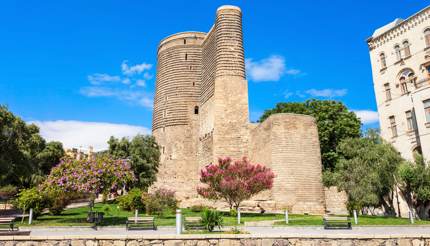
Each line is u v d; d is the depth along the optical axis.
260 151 36.84
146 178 41.25
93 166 20.95
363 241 13.11
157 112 53.59
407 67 34.38
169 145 50.03
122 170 21.58
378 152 28.84
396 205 31.28
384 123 36.00
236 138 40.22
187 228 15.81
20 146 31.58
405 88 34.56
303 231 16.94
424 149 29.67
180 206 40.16
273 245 12.95
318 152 34.56
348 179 29.09
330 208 34.41
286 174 32.84
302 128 34.69
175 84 52.06
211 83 44.22
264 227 18.91
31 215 21.88
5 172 29.20
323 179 34.12
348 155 31.66
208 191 27.19
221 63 42.16
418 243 13.30
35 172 38.78
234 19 43.53
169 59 53.94
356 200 27.72
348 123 44.53
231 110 40.94
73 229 18.73
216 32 43.84
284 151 33.50
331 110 45.50
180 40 53.72
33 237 12.55
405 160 29.52
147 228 18.47
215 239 12.91
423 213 28.48
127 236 12.75
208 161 42.53
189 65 52.31
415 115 31.23
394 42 36.25
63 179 20.55
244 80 42.22
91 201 21.72
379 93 37.16
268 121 35.34
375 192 28.36
